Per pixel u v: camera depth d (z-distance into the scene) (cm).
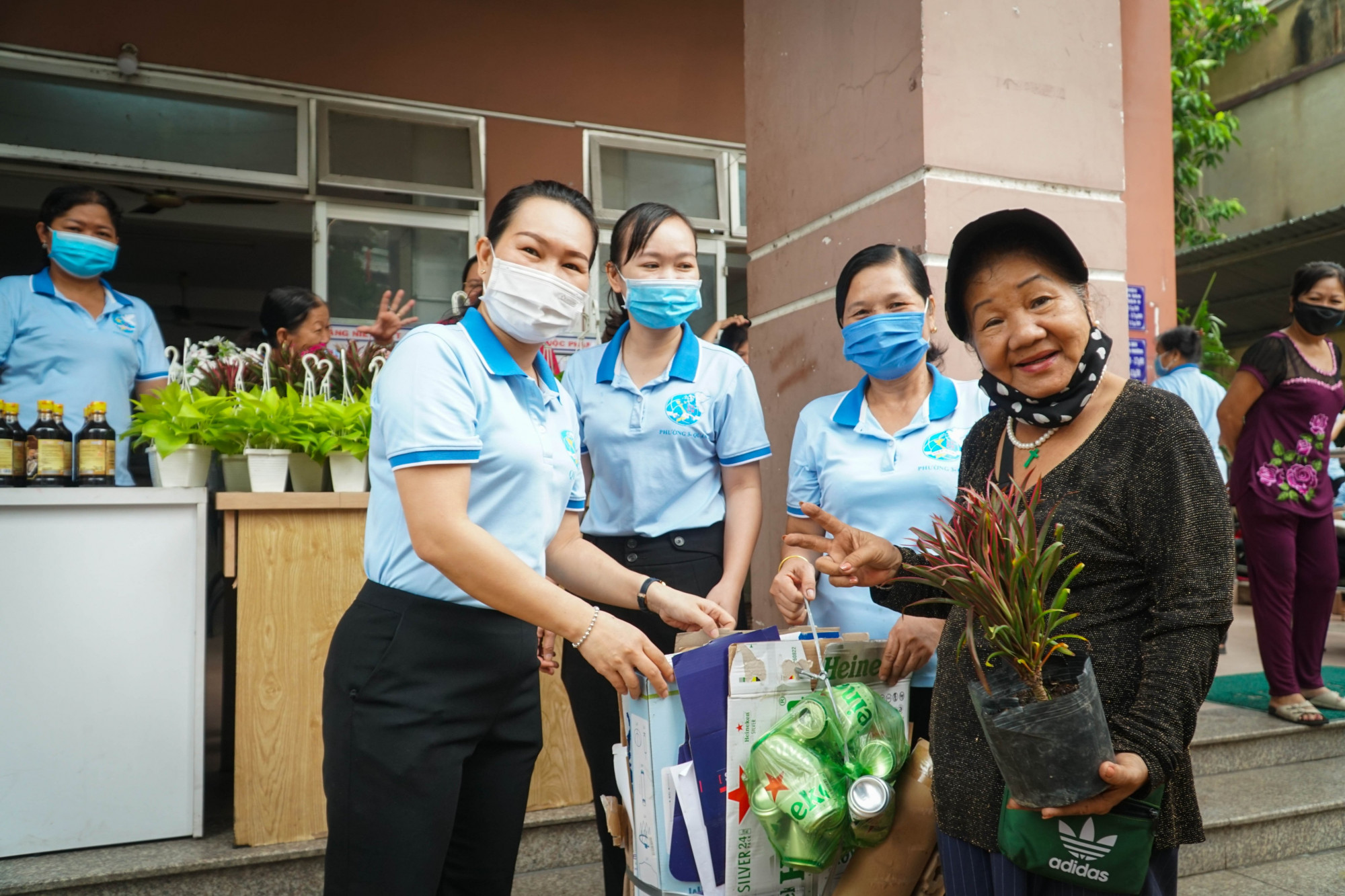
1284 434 323
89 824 210
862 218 250
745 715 139
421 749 134
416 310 530
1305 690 335
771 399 287
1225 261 879
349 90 514
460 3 533
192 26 483
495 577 128
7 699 204
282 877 211
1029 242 118
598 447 202
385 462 140
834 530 146
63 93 462
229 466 229
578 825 242
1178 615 108
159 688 216
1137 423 116
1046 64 245
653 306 194
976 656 111
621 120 567
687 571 198
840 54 260
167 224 612
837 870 147
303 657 220
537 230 141
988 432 139
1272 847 268
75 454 229
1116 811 105
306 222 534
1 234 677
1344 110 915
